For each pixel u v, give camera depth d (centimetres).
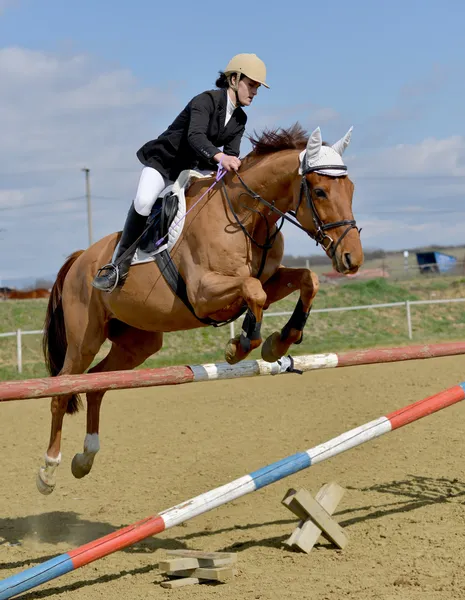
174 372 454
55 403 592
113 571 480
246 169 504
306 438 861
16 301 2286
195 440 891
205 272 492
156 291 525
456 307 2370
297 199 477
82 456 603
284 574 446
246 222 493
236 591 421
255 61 516
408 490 620
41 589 451
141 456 829
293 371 496
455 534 493
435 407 501
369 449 781
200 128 507
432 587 402
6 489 722
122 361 634
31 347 1942
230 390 1273
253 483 450
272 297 521
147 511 627
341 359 503
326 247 464
